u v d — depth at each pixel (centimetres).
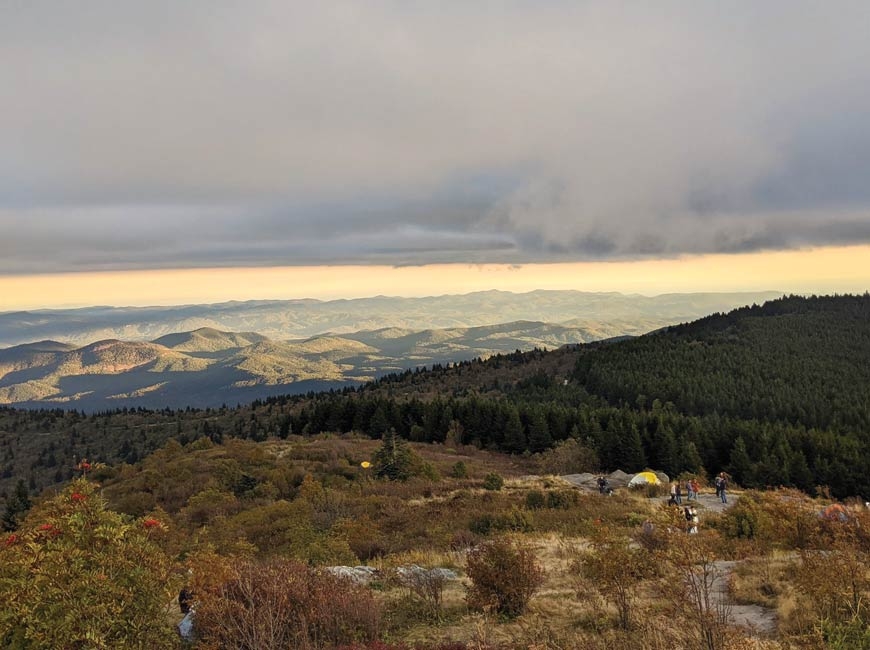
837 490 6831
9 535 816
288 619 899
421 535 2361
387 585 1416
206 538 2155
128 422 18988
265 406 17512
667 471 7162
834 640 809
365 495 3578
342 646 885
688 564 938
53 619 700
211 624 868
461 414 9062
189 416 19075
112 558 770
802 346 17362
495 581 1159
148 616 775
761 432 7925
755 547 1565
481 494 3462
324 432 8812
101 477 5012
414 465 4550
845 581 962
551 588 1334
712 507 2933
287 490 3909
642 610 1012
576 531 2195
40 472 14700
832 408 11556
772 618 986
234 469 4472
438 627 1085
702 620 838
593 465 6550
